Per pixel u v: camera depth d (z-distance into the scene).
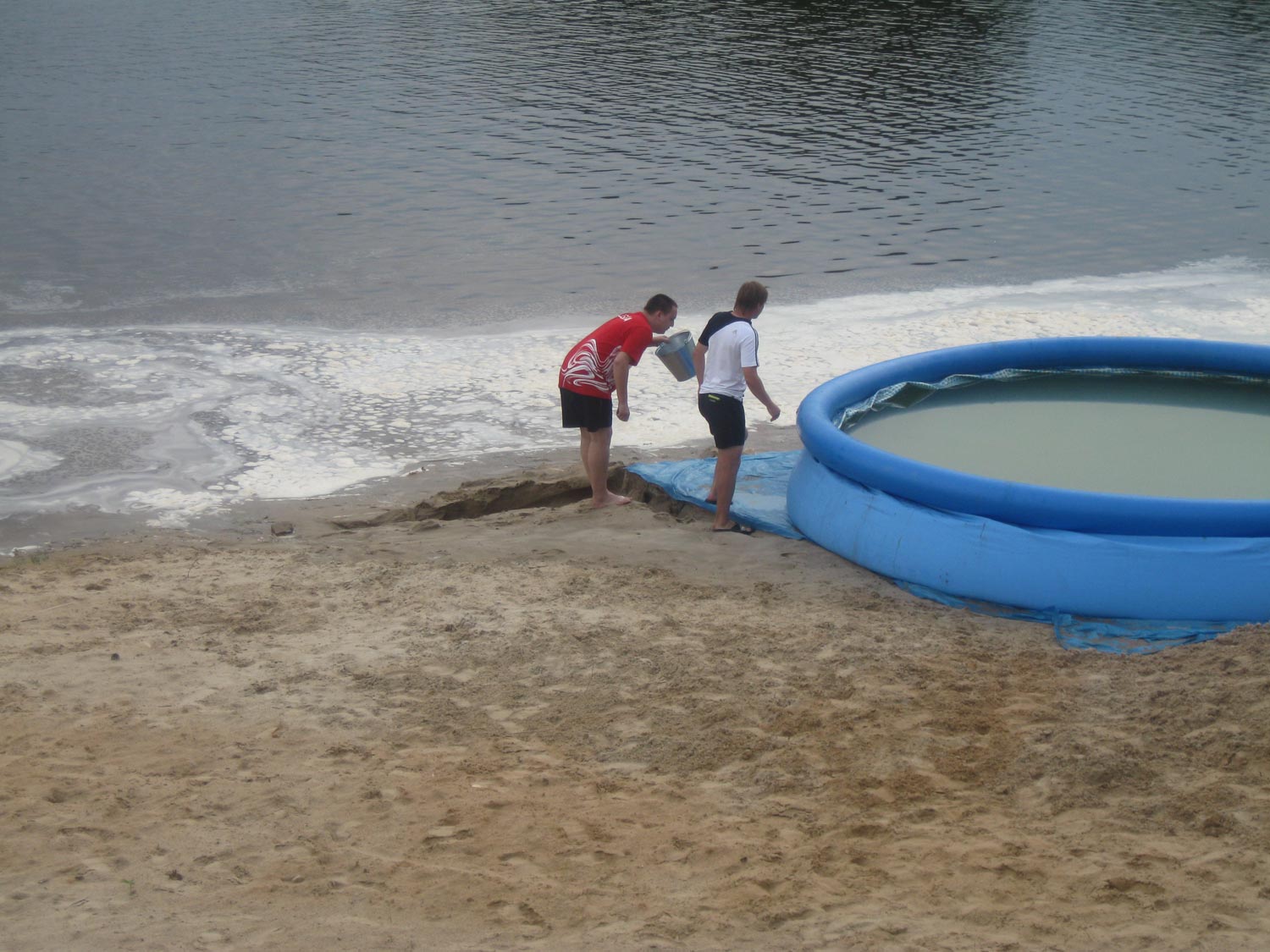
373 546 8.00
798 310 13.80
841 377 8.77
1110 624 6.50
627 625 6.49
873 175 20.17
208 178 19.59
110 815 4.72
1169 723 5.20
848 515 7.46
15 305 13.91
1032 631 6.52
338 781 5.00
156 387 11.18
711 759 5.18
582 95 25.44
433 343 12.59
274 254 16.03
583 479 9.16
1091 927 3.84
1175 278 15.16
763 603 6.86
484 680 5.92
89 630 6.57
